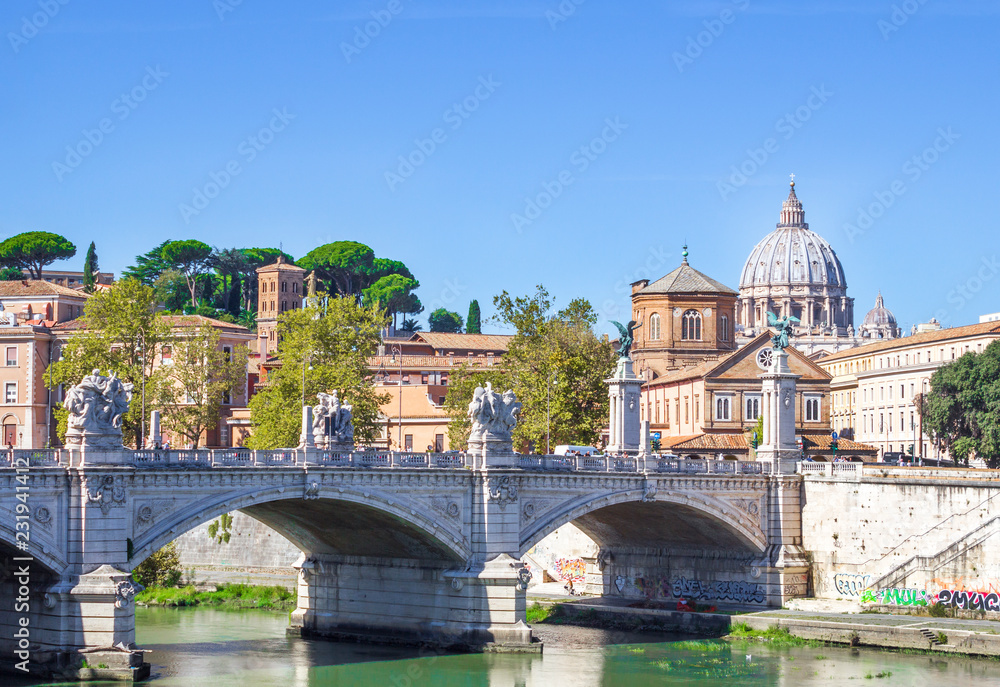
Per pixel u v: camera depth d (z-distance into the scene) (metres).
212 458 84.19
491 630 95.56
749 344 165.00
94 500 77.81
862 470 112.50
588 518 117.31
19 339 163.88
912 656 97.44
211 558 132.12
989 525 102.69
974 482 104.38
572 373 142.25
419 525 93.00
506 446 97.19
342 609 105.00
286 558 128.25
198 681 84.75
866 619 104.19
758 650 99.69
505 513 96.38
